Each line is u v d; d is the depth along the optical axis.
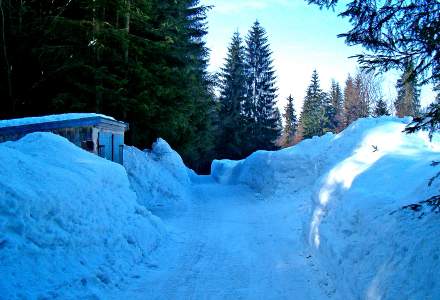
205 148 37.09
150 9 19.53
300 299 6.65
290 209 14.41
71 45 16.36
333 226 8.13
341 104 67.69
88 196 7.84
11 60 16.89
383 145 13.16
